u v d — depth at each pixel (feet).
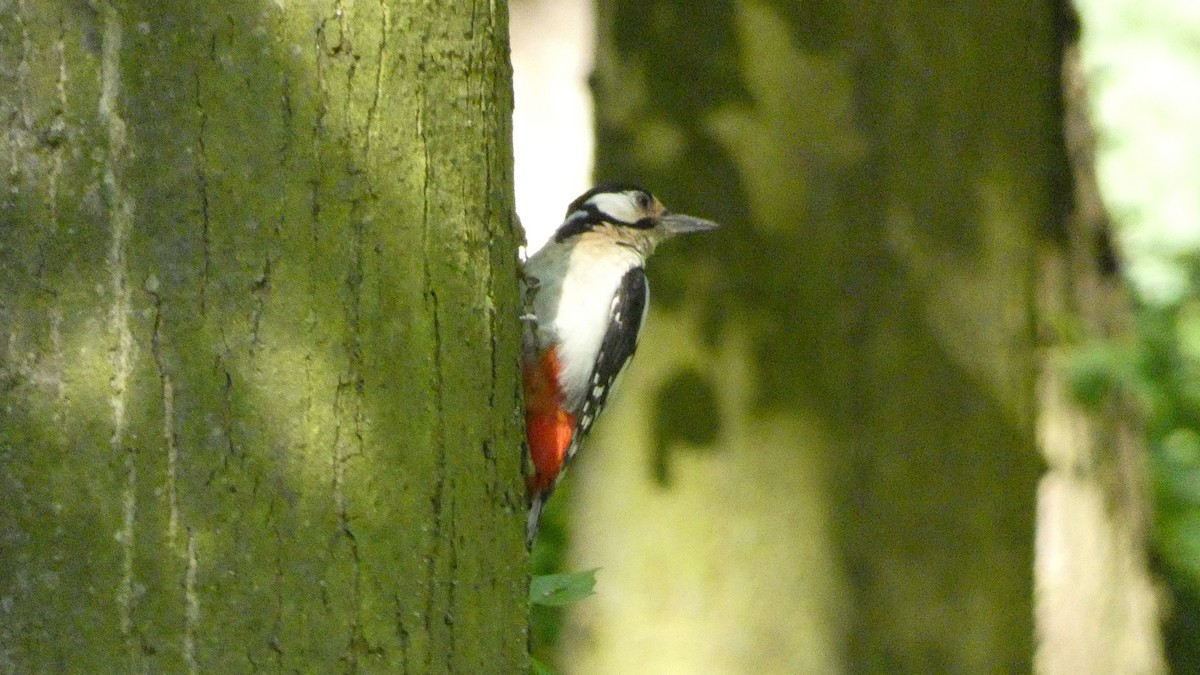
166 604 13.69
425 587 15.02
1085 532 46.93
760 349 38.99
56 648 13.53
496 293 16.24
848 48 38.47
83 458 13.65
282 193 14.19
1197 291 61.16
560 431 23.68
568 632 41.11
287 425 14.16
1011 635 40.14
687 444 39.32
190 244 13.89
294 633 14.10
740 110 38.81
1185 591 51.42
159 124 13.84
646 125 39.63
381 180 14.76
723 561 39.29
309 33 14.34
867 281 38.81
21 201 13.73
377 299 14.70
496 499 16.12
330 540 14.33
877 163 38.70
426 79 15.16
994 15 39.52
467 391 15.65
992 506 39.52
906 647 39.11
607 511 40.22
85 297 13.73
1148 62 64.34
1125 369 45.06
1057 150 44.27
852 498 39.01
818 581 39.14
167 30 13.85
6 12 13.78
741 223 38.93
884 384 38.86
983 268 39.32
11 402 13.65
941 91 38.70
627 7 40.14
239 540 13.91
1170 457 52.21
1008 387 39.73
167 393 13.79
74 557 13.60
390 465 14.78
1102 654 47.24
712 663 39.24
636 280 26.66
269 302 14.12
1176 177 63.36
